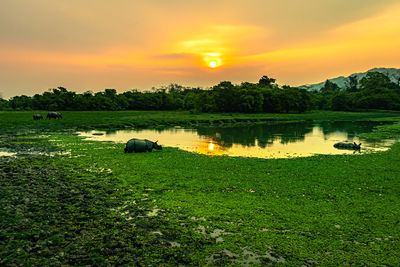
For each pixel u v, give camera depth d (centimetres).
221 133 4672
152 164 2047
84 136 3959
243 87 12550
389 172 1856
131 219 1112
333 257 862
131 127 5819
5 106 12644
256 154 2653
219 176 1733
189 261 830
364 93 13850
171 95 14712
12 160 2136
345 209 1218
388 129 5119
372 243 945
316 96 14938
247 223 1088
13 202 1209
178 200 1321
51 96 11844
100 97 12175
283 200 1327
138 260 826
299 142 3550
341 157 2402
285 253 880
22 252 829
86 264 794
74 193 1382
